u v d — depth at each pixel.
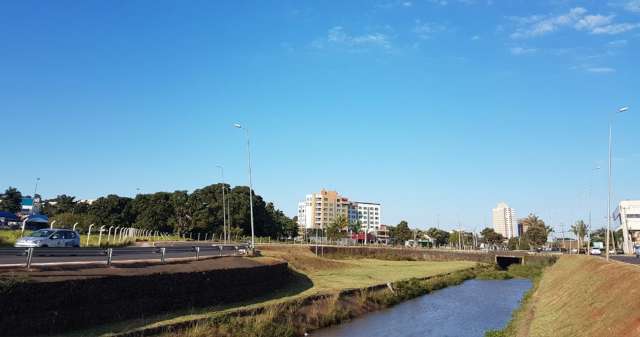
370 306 46.34
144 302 26.77
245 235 141.25
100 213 132.25
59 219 77.06
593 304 25.73
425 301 54.38
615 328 19.33
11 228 72.62
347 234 185.88
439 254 123.56
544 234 169.25
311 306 38.69
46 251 25.23
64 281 22.44
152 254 41.31
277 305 34.75
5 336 19.59
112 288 24.92
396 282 58.53
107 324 23.92
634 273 26.39
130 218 139.25
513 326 34.19
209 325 27.02
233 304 34.12
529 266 104.81
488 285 75.00
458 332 37.03
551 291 46.31
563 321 26.91
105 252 29.17
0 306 19.62
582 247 151.75
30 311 20.77
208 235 132.38
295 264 64.62
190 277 30.81
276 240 143.38
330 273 63.97
